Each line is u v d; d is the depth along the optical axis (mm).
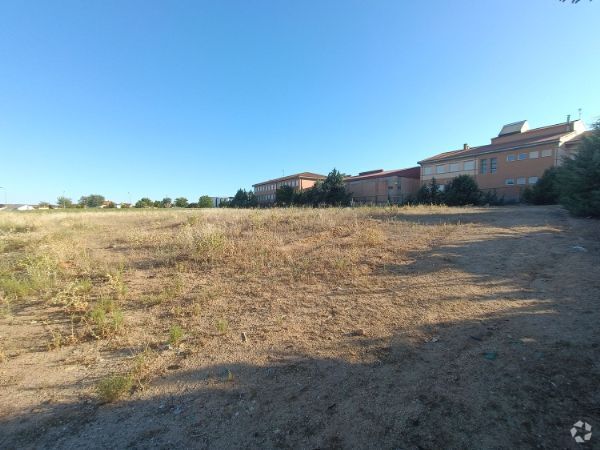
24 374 3205
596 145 11188
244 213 15938
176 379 3025
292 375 3018
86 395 2855
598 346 3119
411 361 3141
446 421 2367
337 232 9320
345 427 2363
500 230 9094
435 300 4523
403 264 6188
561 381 2697
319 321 4102
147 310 4637
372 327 3863
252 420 2475
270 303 4727
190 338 3795
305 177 70000
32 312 4691
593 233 8141
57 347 3697
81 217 17172
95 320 4258
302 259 6684
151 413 2594
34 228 13102
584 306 3986
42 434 2402
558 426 2258
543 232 8586
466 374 2889
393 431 2303
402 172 50781
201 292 5191
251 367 3172
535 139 37125
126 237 9961
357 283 5340
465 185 32844
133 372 3105
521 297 4461
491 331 3605
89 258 7316
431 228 9625
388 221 11094
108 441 2311
